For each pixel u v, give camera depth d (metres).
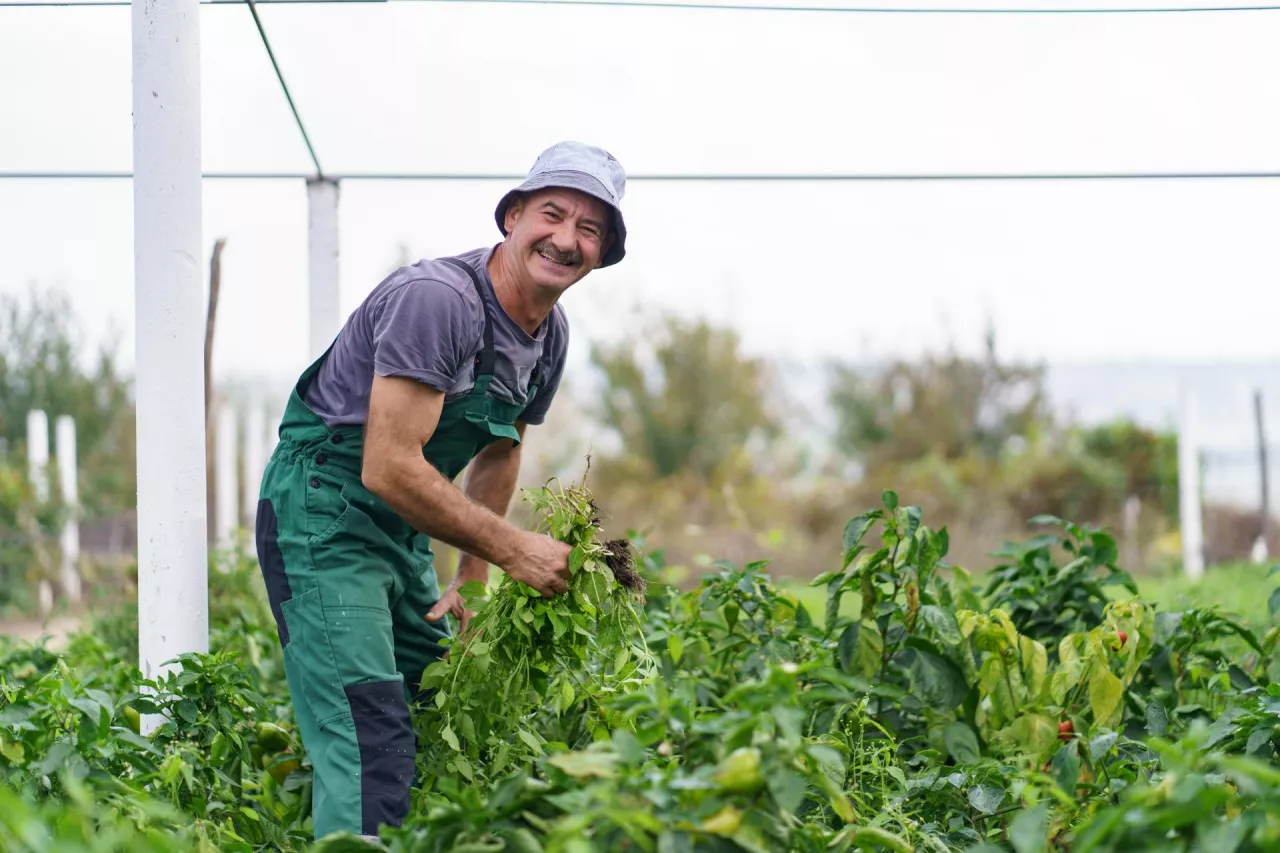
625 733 2.02
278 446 3.20
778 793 1.91
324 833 2.87
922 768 3.18
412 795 3.00
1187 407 12.38
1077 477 15.20
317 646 3.03
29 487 12.35
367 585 3.09
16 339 16.44
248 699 3.19
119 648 5.60
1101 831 1.87
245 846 2.54
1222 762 1.83
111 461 16.42
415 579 3.33
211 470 12.23
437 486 2.96
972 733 3.28
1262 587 7.79
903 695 2.99
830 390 19.03
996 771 2.90
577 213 3.15
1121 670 3.56
